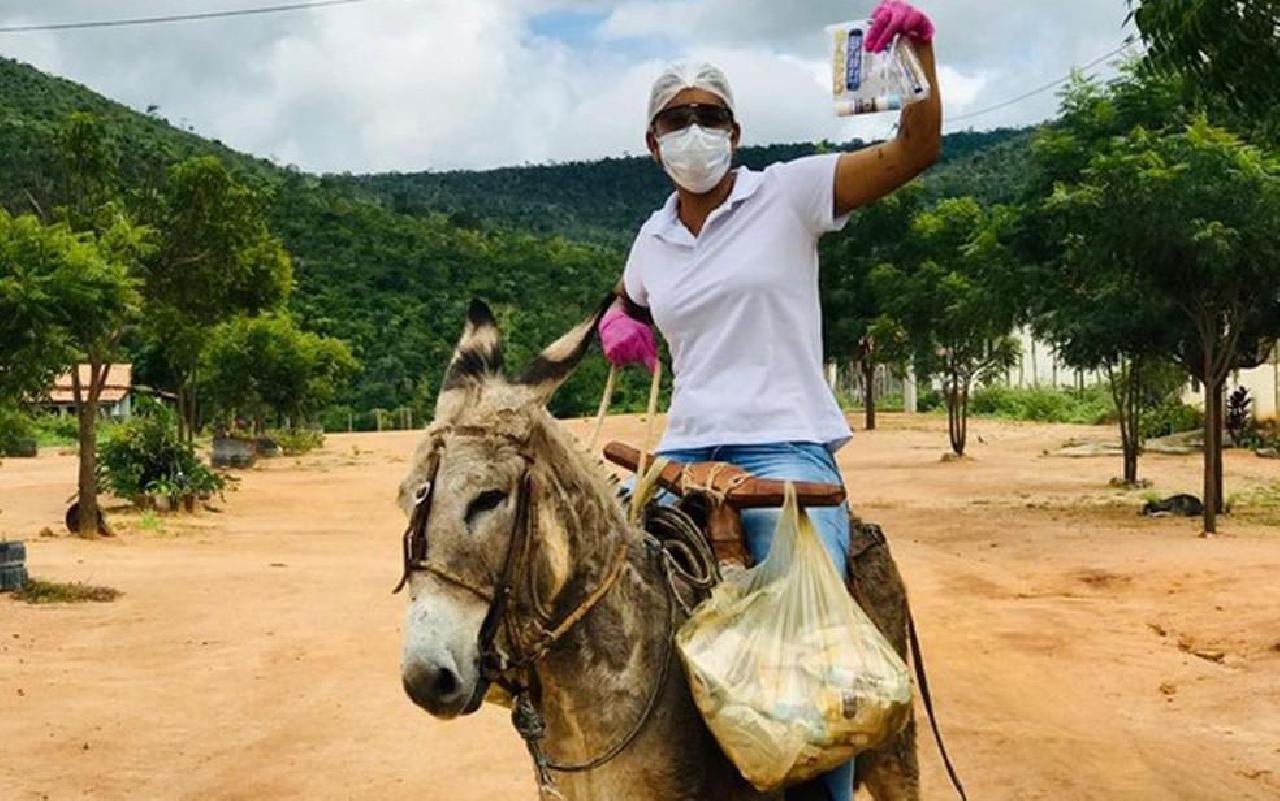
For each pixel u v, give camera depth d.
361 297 85.44
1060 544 19.88
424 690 3.40
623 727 3.95
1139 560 17.81
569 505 3.82
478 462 3.59
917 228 40.84
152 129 121.62
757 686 3.83
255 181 100.25
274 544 23.20
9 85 115.19
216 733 9.48
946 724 9.34
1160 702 10.12
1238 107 8.67
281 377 51.78
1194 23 8.12
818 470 4.38
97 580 17.45
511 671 3.85
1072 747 8.77
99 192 27.75
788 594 3.97
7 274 17.84
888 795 5.06
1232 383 45.28
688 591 4.18
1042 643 12.38
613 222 191.75
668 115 4.35
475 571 3.53
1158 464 35.69
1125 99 23.81
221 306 32.44
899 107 4.06
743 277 4.33
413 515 3.58
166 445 29.09
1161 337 24.14
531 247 100.19
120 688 10.98
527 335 73.81
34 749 9.02
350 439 61.06
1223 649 12.16
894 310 40.12
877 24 3.98
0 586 16.20
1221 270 19.64
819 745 3.79
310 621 14.33
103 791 8.07
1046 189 24.66
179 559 20.30
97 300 18.31
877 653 3.94
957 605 14.59
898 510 25.95
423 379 78.38
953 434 39.81
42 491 33.25
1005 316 27.30
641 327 4.43
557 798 4.04
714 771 4.09
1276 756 8.64
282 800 7.88
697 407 4.42
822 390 4.47
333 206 101.56
